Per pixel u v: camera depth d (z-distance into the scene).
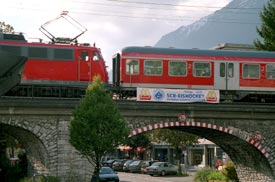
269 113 33.28
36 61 31.19
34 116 28.52
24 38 31.30
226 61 34.59
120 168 68.19
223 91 34.59
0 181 35.88
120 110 30.48
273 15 49.91
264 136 33.28
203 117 32.25
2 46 30.44
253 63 35.00
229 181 39.81
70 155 28.91
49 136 28.67
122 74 33.06
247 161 37.62
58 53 31.73
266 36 49.97
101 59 32.84
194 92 32.38
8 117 28.09
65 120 29.00
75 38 33.44
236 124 32.94
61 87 31.83
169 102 31.72
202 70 34.22
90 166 29.19
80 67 32.22
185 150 74.25
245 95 34.97
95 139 25.09
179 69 33.84
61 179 28.64
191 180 47.91
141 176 56.28
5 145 40.81
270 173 34.78
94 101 25.72
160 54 33.62
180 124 31.72
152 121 31.27
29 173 34.31
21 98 28.27
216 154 71.75
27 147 32.88
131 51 33.34
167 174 56.88
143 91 31.41
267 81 35.16
